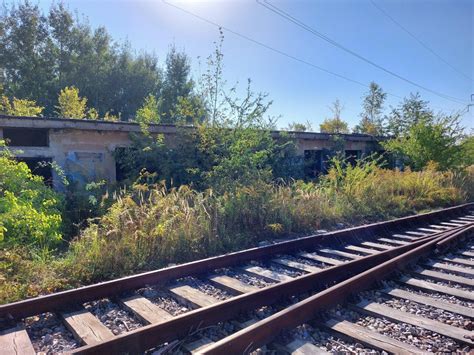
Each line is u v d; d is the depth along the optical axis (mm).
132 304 3934
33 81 30938
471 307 4059
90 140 9734
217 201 7633
